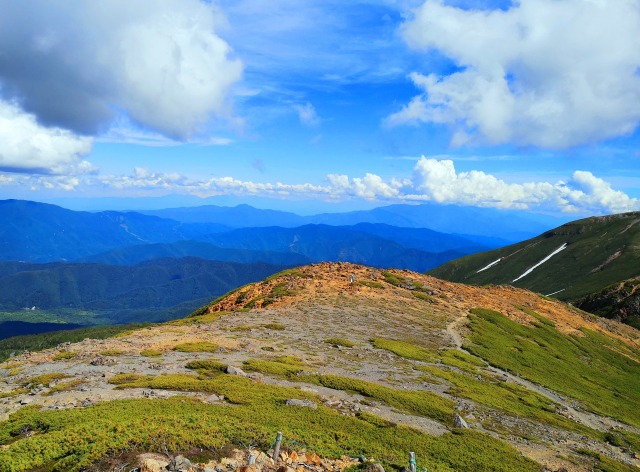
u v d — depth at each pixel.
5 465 17.30
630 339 125.44
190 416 22.89
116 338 52.75
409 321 76.25
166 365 39.12
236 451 19.38
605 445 39.88
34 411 25.80
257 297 88.06
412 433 29.27
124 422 20.97
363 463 20.72
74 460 17.52
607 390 72.31
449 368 53.72
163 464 16.95
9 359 43.00
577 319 124.81
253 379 36.66
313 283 95.75
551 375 68.69
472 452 27.95
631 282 192.75
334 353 51.25
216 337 53.44
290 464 19.14
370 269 116.50
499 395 47.09
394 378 44.56
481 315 93.38
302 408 29.66
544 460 30.86
